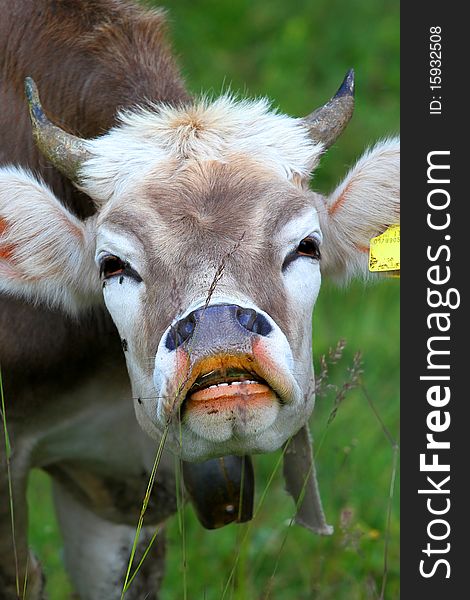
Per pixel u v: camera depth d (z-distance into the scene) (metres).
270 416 6.61
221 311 6.49
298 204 7.09
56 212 7.79
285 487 8.37
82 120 8.55
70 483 9.53
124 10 8.92
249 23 17.78
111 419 8.85
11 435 8.65
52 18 8.68
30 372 8.47
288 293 6.96
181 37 17.27
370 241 7.91
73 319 8.32
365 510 10.59
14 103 8.55
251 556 10.09
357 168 7.89
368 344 12.71
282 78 16.41
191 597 9.98
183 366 6.48
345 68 16.91
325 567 9.83
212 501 8.36
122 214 7.14
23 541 8.88
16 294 7.97
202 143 7.47
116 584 9.62
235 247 6.84
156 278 6.91
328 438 11.30
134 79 8.52
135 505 9.33
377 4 17.91
